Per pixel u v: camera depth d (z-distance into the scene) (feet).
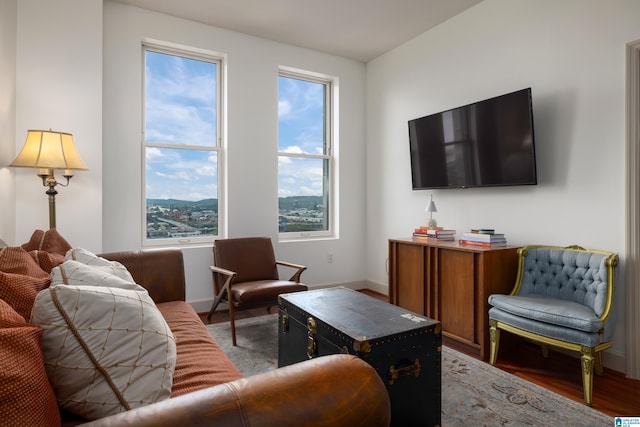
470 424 5.69
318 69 13.70
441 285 9.40
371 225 14.58
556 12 8.68
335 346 5.14
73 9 9.27
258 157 12.60
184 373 4.20
